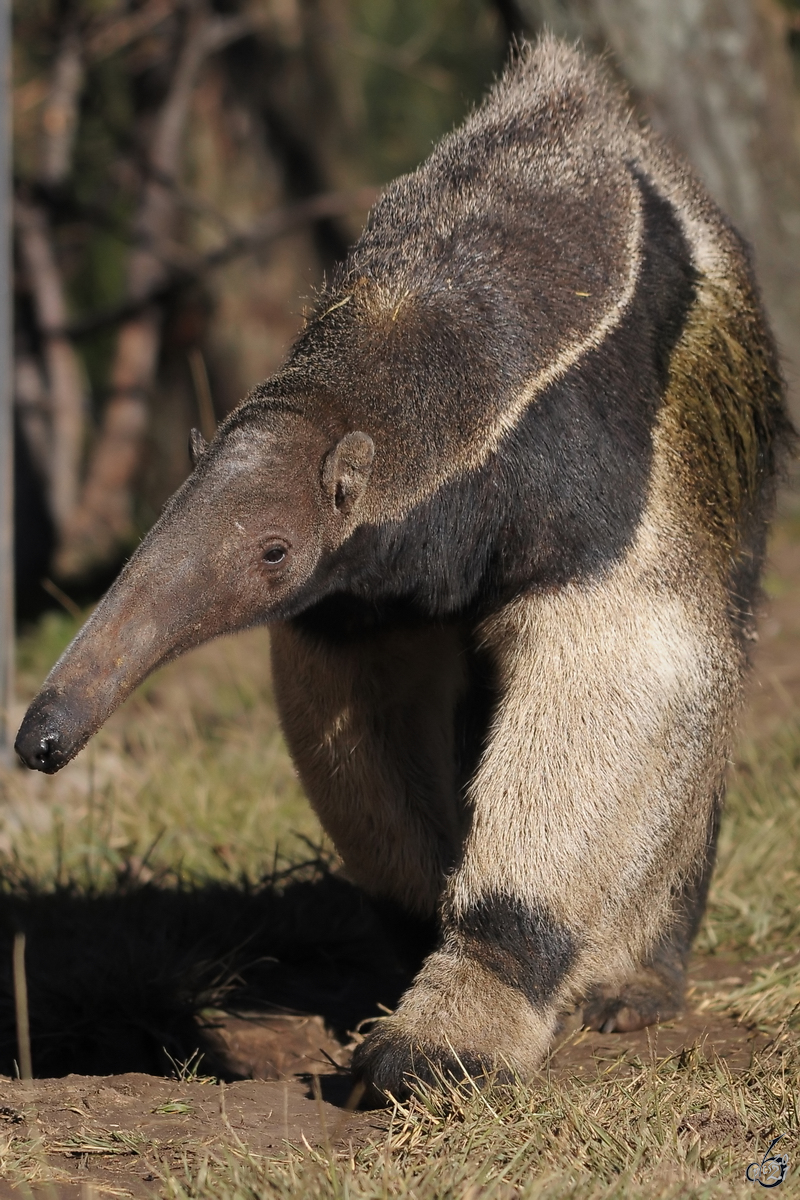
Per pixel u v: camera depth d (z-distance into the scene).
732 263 8.75
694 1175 5.62
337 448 6.85
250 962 9.87
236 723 15.46
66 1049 8.88
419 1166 5.78
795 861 10.55
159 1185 5.85
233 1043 8.94
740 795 11.84
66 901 10.55
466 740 8.48
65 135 28.55
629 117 8.78
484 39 30.73
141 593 6.55
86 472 35.06
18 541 27.84
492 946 7.01
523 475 7.12
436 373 7.18
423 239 7.55
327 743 8.10
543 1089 6.57
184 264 26.39
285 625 7.85
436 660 8.05
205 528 6.69
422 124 32.00
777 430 9.12
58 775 14.14
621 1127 6.06
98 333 32.44
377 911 8.70
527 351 7.25
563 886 7.11
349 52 29.44
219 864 11.54
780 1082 6.61
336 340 7.28
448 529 7.21
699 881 8.62
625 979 8.43
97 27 27.89
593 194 7.75
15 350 28.77
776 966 8.80
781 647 15.88
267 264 28.12
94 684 6.36
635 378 7.48
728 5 19.77
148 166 28.11
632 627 7.20
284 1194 5.46
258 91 28.36
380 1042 6.80
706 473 7.92
